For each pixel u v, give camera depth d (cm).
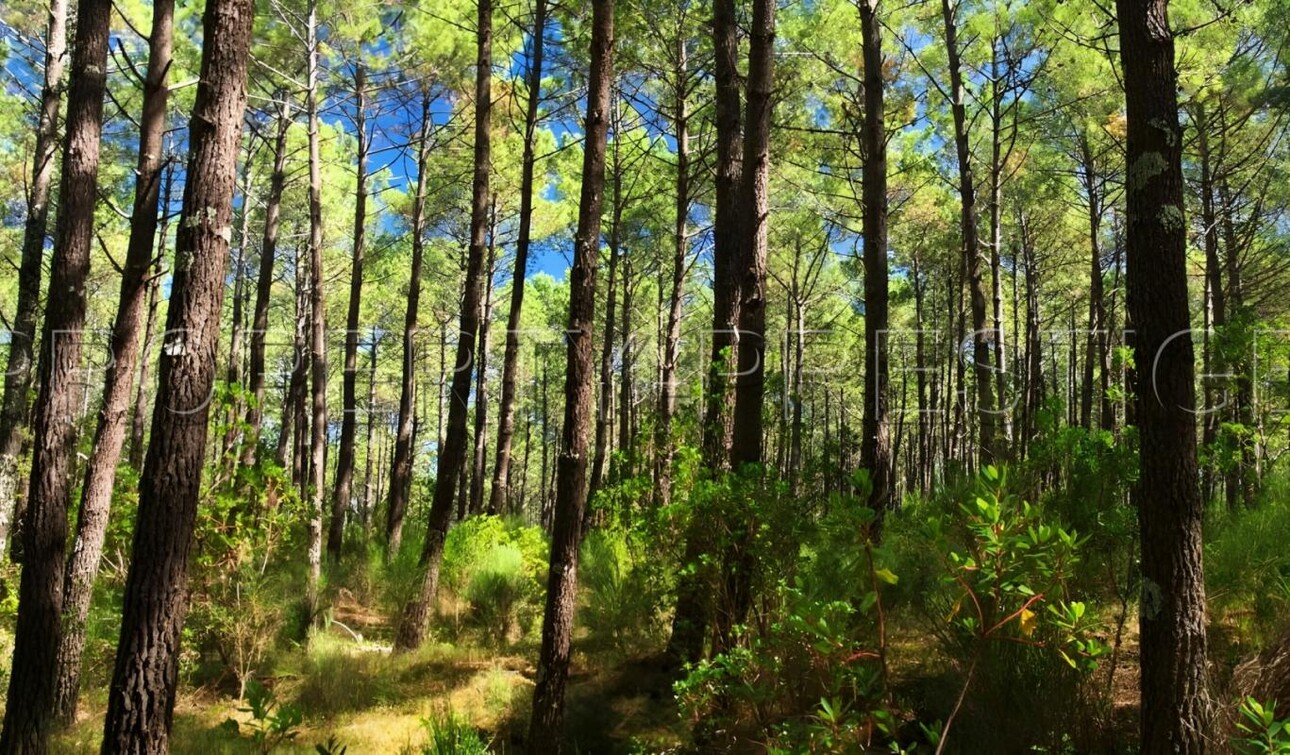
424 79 1297
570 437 484
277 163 1328
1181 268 308
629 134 1561
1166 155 312
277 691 669
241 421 780
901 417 2100
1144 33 318
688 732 477
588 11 1108
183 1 1159
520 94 1194
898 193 1659
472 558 892
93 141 521
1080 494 448
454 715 545
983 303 1071
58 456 482
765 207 614
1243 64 1075
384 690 646
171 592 323
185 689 673
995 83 1170
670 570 560
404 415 1210
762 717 407
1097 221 1425
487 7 861
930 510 495
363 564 1050
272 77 1267
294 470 1847
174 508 325
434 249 2197
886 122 1277
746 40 1081
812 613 288
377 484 2988
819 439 2620
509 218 1836
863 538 293
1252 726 307
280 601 764
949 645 416
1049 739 375
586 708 539
